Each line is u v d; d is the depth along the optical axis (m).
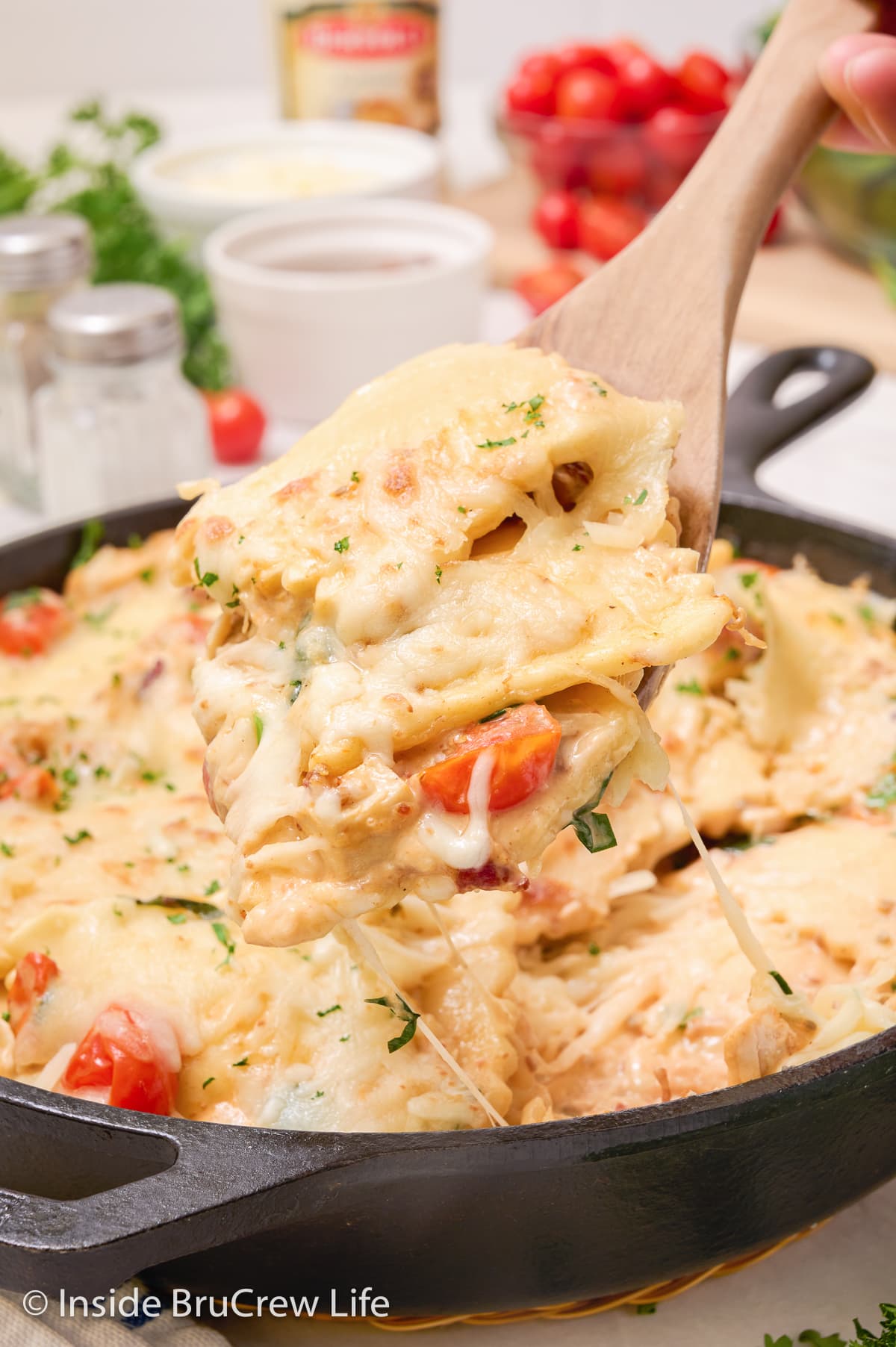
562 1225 0.29
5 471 0.75
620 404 0.34
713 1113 0.28
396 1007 0.35
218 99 1.32
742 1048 0.34
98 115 0.94
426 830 0.28
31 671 0.49
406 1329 0.34
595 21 1.45
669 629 0.29
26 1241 0.26
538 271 0.87
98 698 0.46
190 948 0.36
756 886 0.40
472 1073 0.34
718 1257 0.31
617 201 0.94
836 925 0.38
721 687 0.47
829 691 0.47
